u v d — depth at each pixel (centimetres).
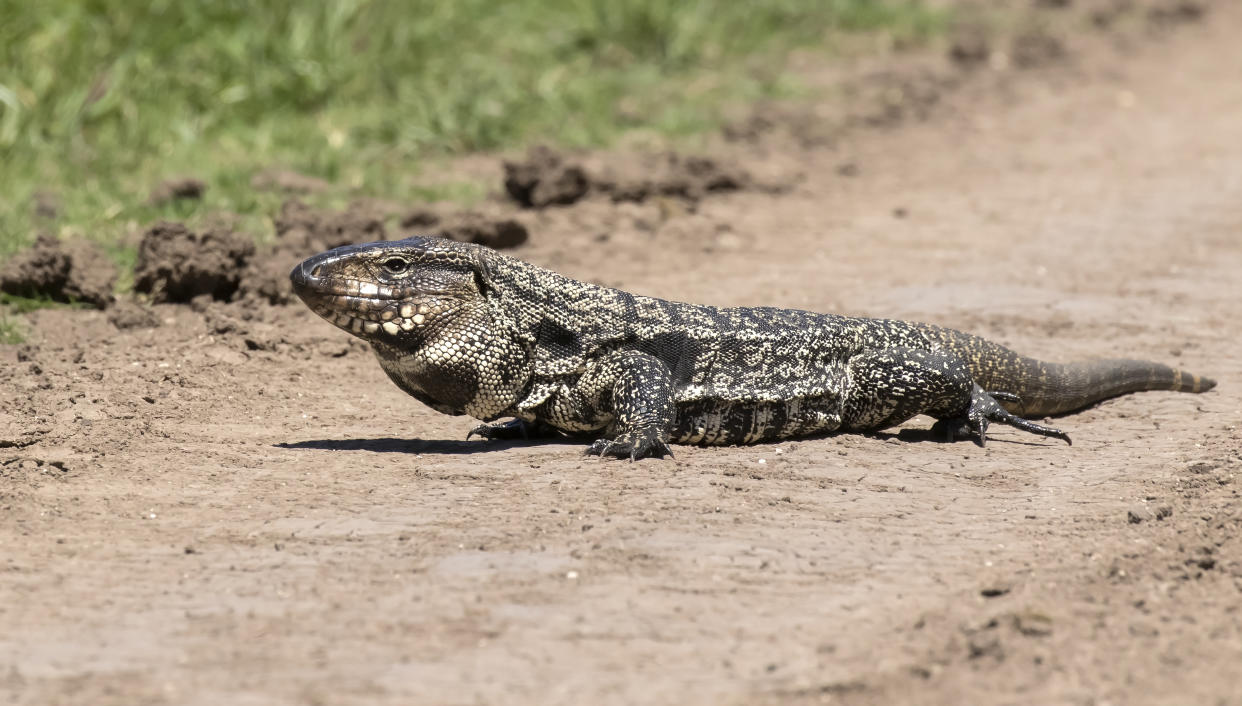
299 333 3856
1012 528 2511
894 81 8269
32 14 5978
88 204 4962
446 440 3053
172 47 6325
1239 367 3703
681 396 2919
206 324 3909
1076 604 2186
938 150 6962
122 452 2883
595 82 7400
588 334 2889
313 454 2909
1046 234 5400
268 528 2458
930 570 2302
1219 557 2408
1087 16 10431
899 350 3100
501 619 2080
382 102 6619
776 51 8719
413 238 2858
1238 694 1911
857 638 2041
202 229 4109
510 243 4938
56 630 2052
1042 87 8494
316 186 5334
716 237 5250
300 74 6438
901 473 2823
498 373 2848
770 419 2998
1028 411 3331
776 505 2583
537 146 5553
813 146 6900
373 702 1830
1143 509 2583
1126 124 7619
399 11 7125
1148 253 5094
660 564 2284
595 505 2545
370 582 2216
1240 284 4653
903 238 5325
